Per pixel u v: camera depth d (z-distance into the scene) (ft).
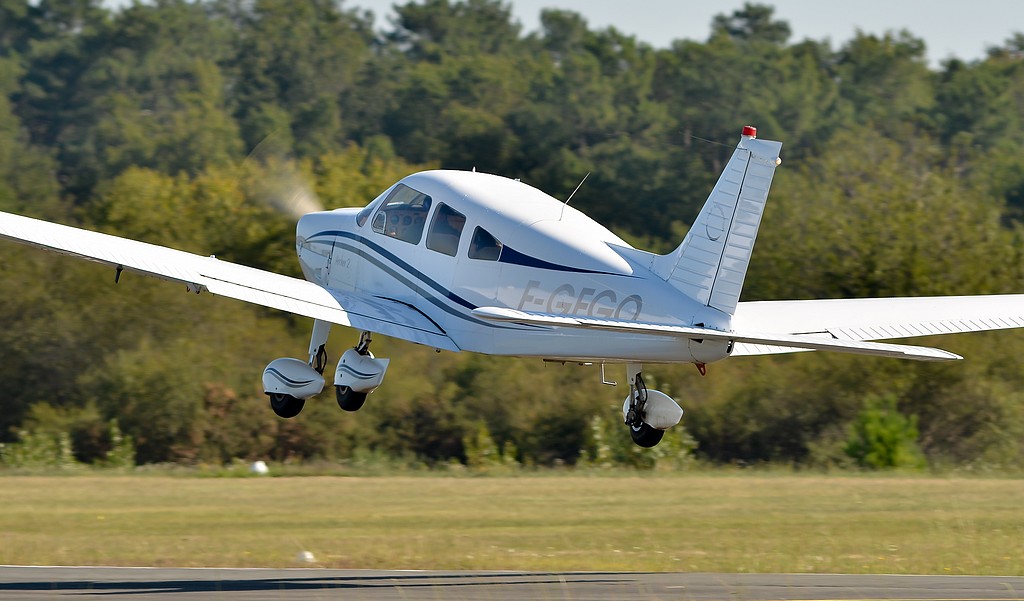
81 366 417.49
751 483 278.26
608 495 250.78
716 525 199.52
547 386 418.92
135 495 246.68
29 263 436.35
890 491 255.09
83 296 430.20
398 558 158.61
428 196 158.92
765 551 170.60
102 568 146.30
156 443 392.68
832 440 400.06
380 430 410.93
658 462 370.94
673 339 138.41
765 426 406.82
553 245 146.51
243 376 410.93
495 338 150.41
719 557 164.25
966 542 179.42
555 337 145.89
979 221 438.40
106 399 398.62
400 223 161.99
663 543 178.29
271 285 155.84
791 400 409.49
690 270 138.92
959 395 404.98
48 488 260.21
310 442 402.52
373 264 165.07
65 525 195.52
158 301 429.38
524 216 150.00
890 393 405.39
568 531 191.42
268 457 397.80
